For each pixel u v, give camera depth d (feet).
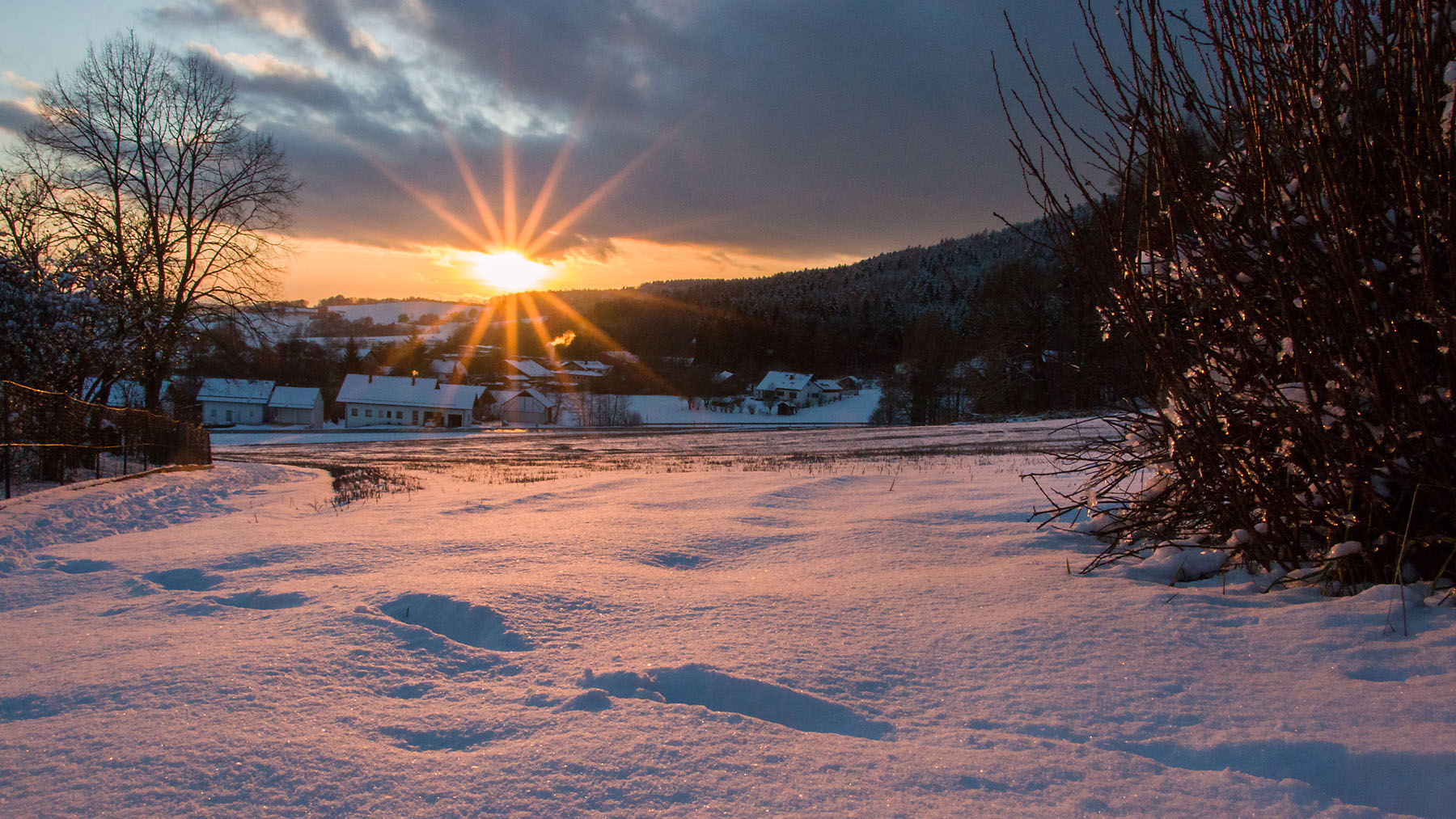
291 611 14.23
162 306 69.31
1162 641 11.14
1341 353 12.16
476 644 12.67
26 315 49.11
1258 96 12.66
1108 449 18.81
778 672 10.32
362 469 87.86
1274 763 7.73
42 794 7.33
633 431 220.43
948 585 14.96
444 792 7.31
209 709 9.32
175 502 41.98
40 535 27.73
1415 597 11.50
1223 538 15.37
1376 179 12.28
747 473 50.06
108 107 68.39
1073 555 17.24
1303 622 11.34
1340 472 12.37
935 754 8.05
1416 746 7.54
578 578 16.51
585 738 8.38
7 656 12.00
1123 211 13.93
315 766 7.82
